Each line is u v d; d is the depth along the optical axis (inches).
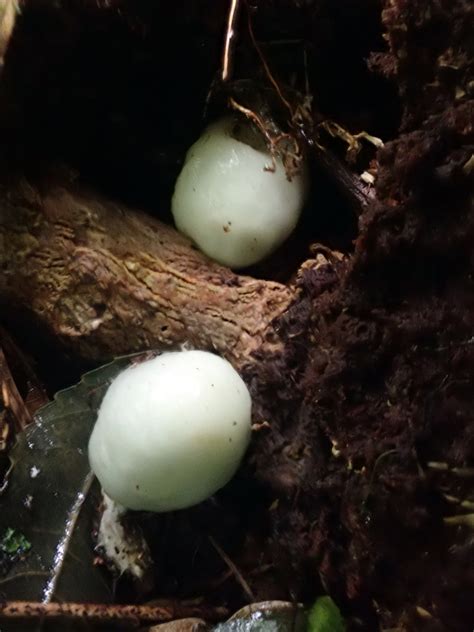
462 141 4.5
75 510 5.7
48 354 6.6
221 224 5.8
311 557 5.3
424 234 4.6
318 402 5.0
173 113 6.3
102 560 5.7
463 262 4.5
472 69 4.4
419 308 4.7
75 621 5.3
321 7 5.4
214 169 5.8
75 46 5.4
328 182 6.3
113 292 6.0
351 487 4.8
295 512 5.3
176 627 5.4
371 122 6.2
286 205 5.9
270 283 5.9
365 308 4.8
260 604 5.3
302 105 5.9
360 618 5.2
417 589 4.7
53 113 5.9
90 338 6.2
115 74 5.7
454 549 4.5
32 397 6.5
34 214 5.9
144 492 5.2
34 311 6.2
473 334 4.4
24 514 5.7
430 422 4.5
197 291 5.9
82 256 6.0
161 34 5.5
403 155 4.6
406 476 4.5
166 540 5.9
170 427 5.1
